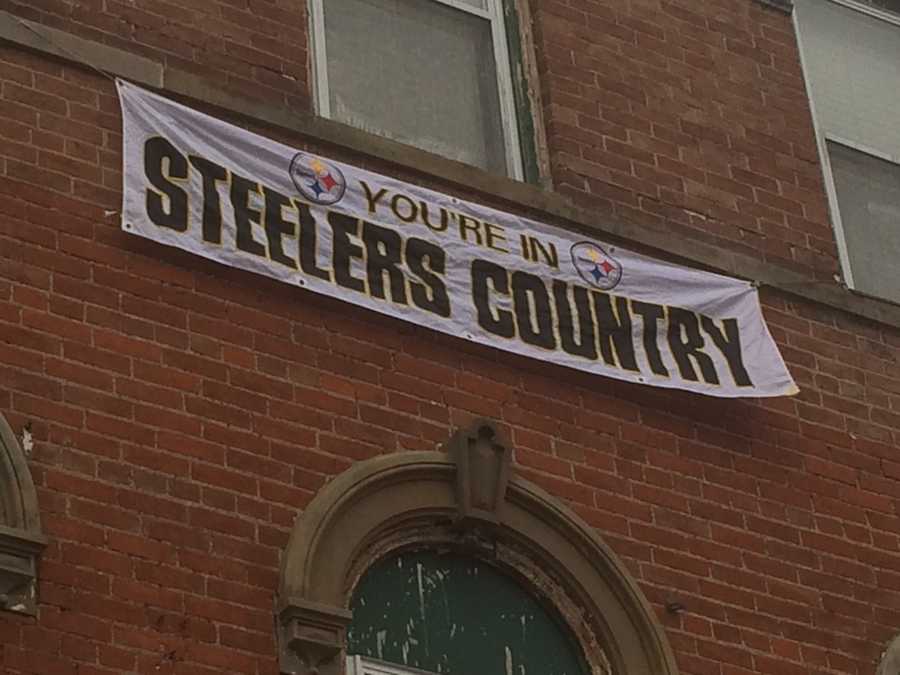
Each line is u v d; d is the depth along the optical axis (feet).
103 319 36.83
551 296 41.96
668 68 46.80
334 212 40.16
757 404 43.62
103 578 34.53
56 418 35.50
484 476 38.96
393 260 40.40
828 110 50.31
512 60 45.70
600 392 41.70
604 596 39.32
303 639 35.47
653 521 40.88
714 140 46.55
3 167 37.29
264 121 40.52
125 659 34.06
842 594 42.32
